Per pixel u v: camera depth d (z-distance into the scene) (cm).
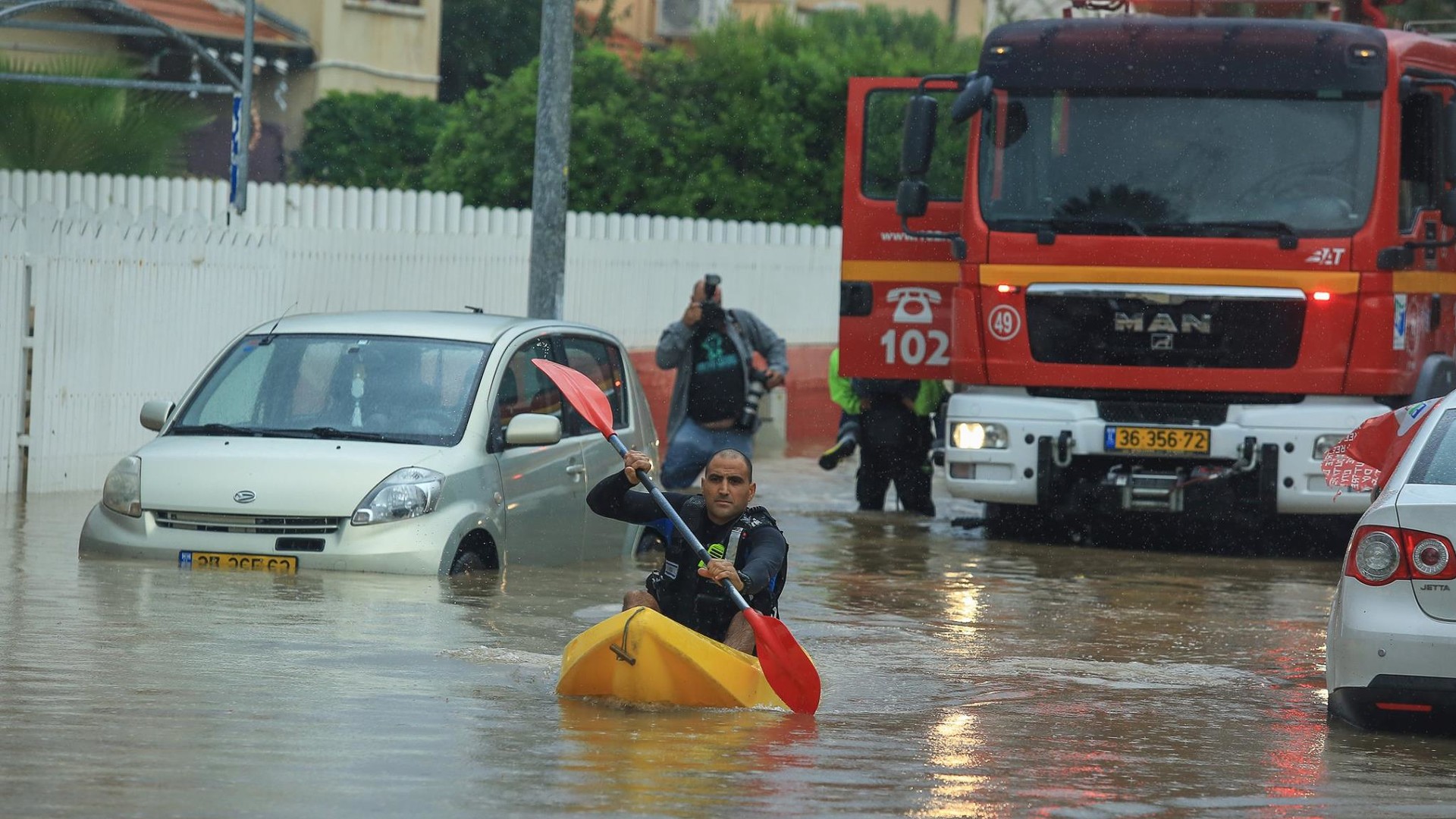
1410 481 2138
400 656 2264
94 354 4506
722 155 8919
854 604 3023
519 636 2442
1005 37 4056
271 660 2206
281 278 5056
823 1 14262
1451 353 4250
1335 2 4366
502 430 3155
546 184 4509
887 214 4425
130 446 4622
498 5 11919
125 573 2855
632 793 1612
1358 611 2075
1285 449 3959
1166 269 3966
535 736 1848
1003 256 4034
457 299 5638
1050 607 3084
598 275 6341
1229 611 3095
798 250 7262
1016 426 4053
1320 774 1828
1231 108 3972
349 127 10112
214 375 3247
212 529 2959
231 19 10050
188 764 1670
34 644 2256
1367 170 3931
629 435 3578
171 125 7950
